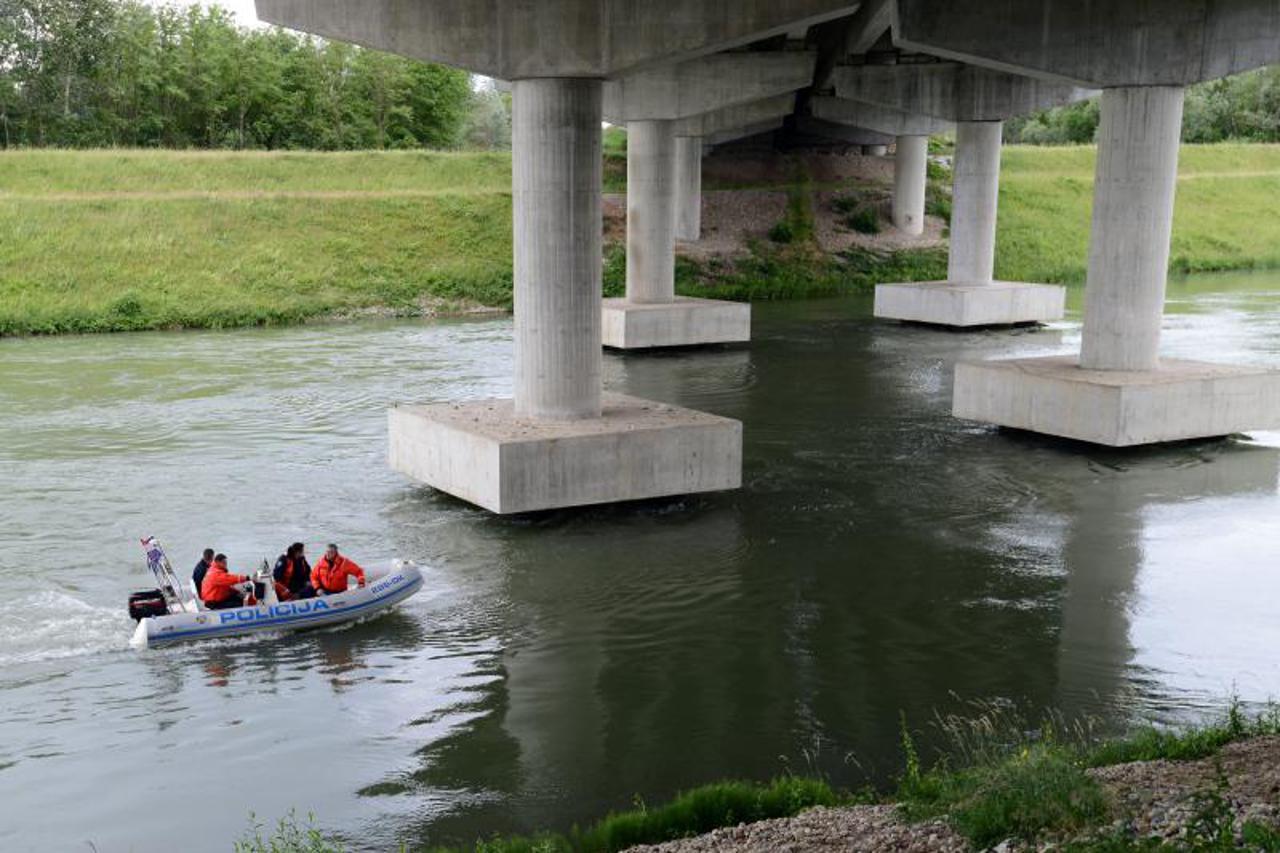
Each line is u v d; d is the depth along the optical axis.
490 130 107.75
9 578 22.47
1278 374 32.22
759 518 26.39
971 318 54.31
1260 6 29.97
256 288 58.03
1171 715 17.06
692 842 12.85
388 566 22.06
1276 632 20.14
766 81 48.16
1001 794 12.40
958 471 30.12
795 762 15.87
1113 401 30.39
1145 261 31.78
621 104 48.78
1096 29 30.73
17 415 36.00
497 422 26.84
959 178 55.50
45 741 16.48
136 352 47.53
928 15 31.09
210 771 15.73
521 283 26.91
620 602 21.56
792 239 72.25
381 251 62.84
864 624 20.58
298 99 91.25
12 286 54.03
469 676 18.64
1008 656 19.25
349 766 15.88
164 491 28.09
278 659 19.30
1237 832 10.98
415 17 25.91
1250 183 87.44
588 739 16.56
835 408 37.75
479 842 13.38
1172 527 25.69
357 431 34.25
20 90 81.69
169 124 86.69
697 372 44.22
